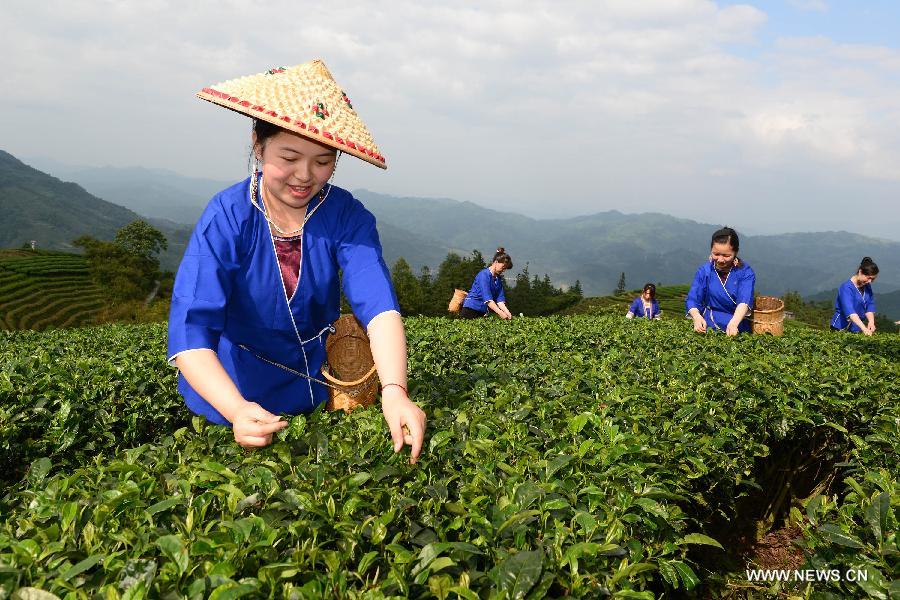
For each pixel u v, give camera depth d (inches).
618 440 122.2
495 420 135.3
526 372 191.9
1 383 178.1
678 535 107.0
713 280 348.5
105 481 103.4
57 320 3553.2
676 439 136.8
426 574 72.4
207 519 87.7
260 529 78.2
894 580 93.0
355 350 134.3
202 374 97.4
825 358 251.0
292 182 101.6
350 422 126.8
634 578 86.0
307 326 125.5
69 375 194.7
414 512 92.9
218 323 105.9
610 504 99.2
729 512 166.9
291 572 68.7
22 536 82.1
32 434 166.1
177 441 124.1
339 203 119.6
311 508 84.7
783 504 193.0
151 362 220.5
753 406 167.0
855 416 177.6
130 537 77.7
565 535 86.5
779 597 145.0
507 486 100.6
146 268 4771.2
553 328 327.6
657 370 206.1
